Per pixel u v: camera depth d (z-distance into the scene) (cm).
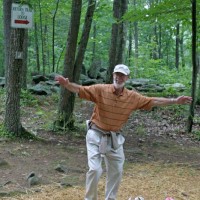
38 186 502
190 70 1886
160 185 541
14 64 702
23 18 679
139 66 1875
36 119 937
